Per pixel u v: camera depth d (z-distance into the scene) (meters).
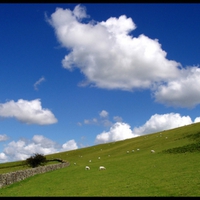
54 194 31.08
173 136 96.06
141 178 36.50
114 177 40.19
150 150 77.62
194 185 28.23
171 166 44.53
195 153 56.19
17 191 35.44
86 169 55.41
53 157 124.88
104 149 117.31
